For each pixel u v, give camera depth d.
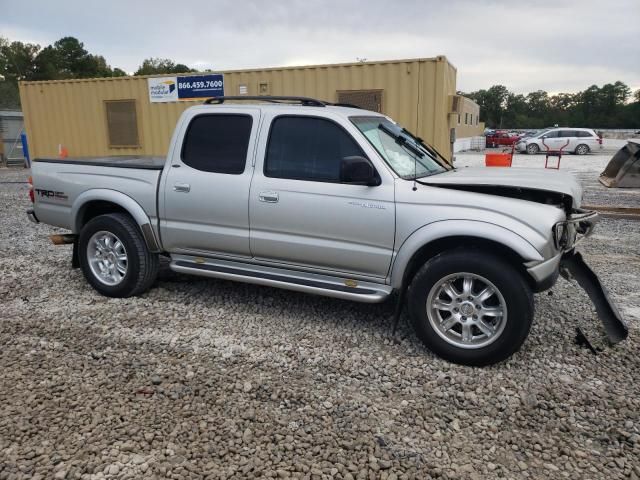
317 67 11.16
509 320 3.72
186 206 4.82
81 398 3.42
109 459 2.83
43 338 4.33
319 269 4.44
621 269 6.38
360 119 4.54
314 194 4.28
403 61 10.45
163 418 3.21
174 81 12.56
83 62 77.81
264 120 4.56
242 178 4.57
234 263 4.85
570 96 113.50
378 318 4.82
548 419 3.25
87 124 13.75
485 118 114.12
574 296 5.38
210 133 4.80
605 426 3.18
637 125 102.06
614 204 10.97
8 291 5.48
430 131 10.51
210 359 3.98
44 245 7.54
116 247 5.27
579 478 2.74
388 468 2.80
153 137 13.14
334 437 3.06
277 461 2.84
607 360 4.00
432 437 3.07
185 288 5.60
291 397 3.47
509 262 3.85
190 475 2.72
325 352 4.12
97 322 4.67
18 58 73.50
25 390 3.51
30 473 2.71
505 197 3.91
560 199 4.03
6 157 23.98
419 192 3.99
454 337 3.98
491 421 3.23
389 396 3.51
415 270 4.23
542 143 30.80
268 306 5.09
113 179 5.21
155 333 4.45
